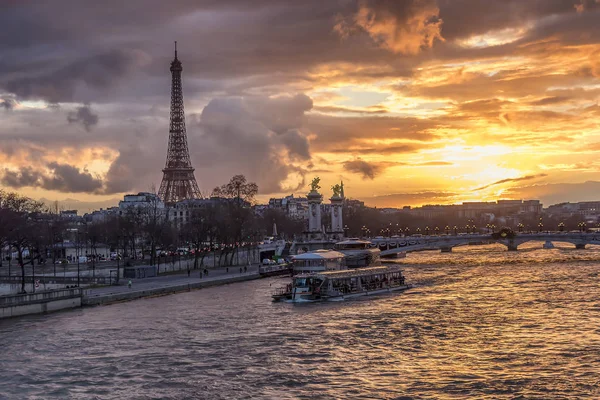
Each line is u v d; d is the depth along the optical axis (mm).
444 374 112812
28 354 133125
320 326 154750
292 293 198125
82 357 129875
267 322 161875
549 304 177625
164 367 121750
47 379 116062
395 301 193000
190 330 153375
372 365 119375
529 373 111875
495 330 144250
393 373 114250
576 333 138875
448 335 140750
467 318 159250
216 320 166000
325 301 197000
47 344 141125
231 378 114125
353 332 146750
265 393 105938
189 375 116438
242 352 131125
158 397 105438
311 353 128875
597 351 123625
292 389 107438
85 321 166750
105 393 108062
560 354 122375
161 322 164000
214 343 139250
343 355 126750
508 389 104500
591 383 106125
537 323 150625
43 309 180625
